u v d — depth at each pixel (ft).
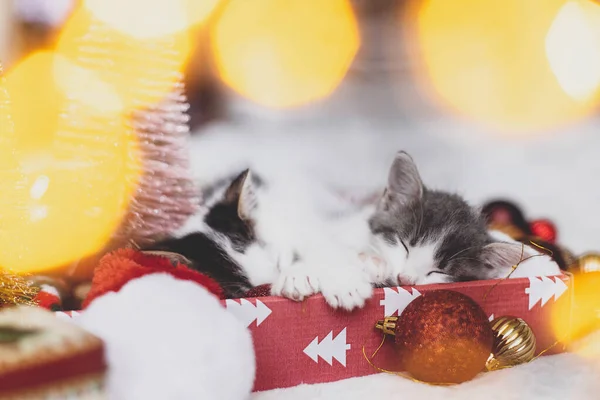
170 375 1.49
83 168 2.09
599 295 2.18
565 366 1.95
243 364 1.59
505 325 1.91
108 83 2.08
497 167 2.35
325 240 2.20
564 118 2.37
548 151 2.37
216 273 2.14
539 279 2.02
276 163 2.23
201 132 2.17
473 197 2.34
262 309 1.82
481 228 2.27
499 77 2.30
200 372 1.51
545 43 2.32
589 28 2.33
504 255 2.18
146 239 2.14
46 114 2.09
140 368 1.49
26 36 2.07
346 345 1.89
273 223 2.20
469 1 2.25
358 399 1.77
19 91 2.07
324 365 1.88
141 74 2.09
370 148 2.26
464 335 1.77
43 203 2.07
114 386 1.47
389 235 2.23
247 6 2.15
